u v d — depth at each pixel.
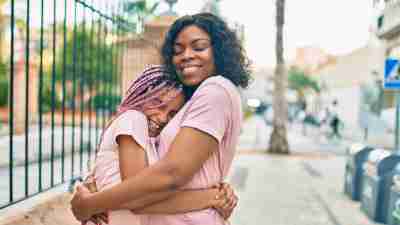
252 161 11.24
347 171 7.11
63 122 3.54
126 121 1.55
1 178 5.52
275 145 13.65
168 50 1.75
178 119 1.60
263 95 69.19
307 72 60.41
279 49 13.88
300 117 37.25
